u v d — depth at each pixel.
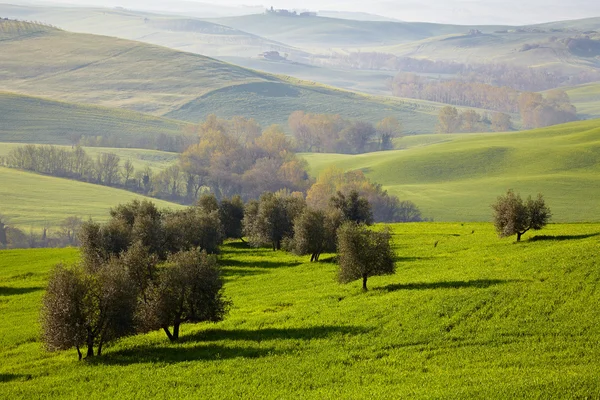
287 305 70.69
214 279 60.31
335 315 62.25
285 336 57.06
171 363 51.97
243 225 129.00
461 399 37.66
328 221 102.56
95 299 55.97
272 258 108.12
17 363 56.28
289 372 47.28
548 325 52.47
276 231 118.38
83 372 51.12
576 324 52.03
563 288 61.94
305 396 41.84
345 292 73.19
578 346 47.56
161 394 44.44
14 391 47.09
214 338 58.84
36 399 45.34
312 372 46.94
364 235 72.31
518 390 38.12
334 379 45.22
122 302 56.34
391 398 39.41
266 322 62.78
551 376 40.59
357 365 47.94
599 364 43.25
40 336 55.91
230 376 47.34
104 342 57.25
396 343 52.09
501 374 42.44
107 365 52.81
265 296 76.88
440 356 48.06
